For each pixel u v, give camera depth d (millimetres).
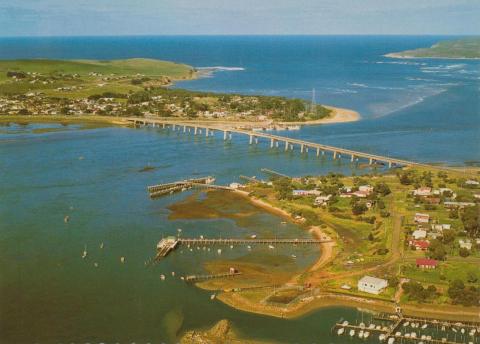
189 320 162500
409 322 161625
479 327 158000
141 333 154500
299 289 181250
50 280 187375
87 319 162000
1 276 189875
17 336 152000
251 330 157000
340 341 152500
